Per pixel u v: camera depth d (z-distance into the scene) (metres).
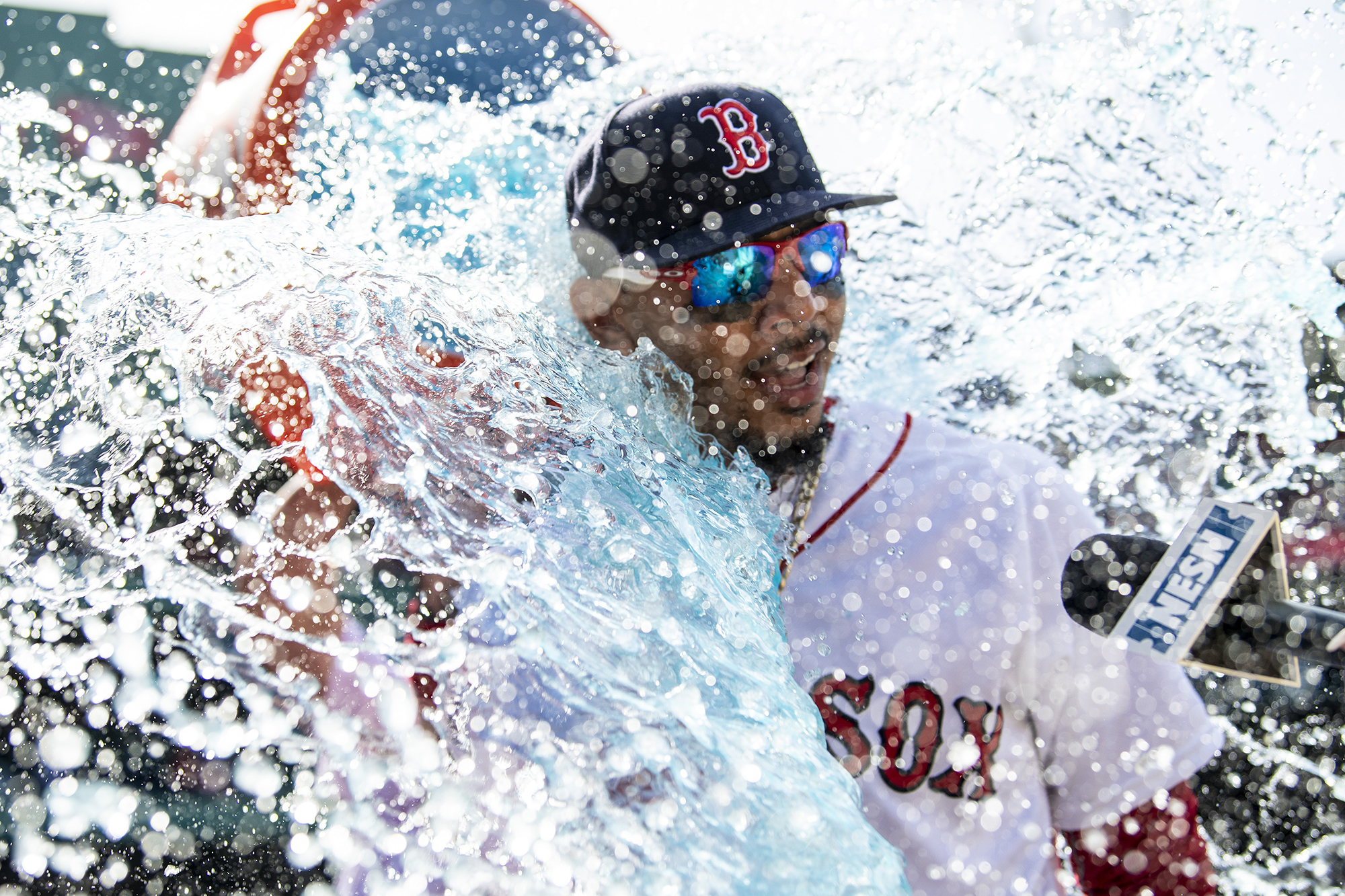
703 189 1.45
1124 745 1.37
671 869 1.01
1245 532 1.15
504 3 2.00
